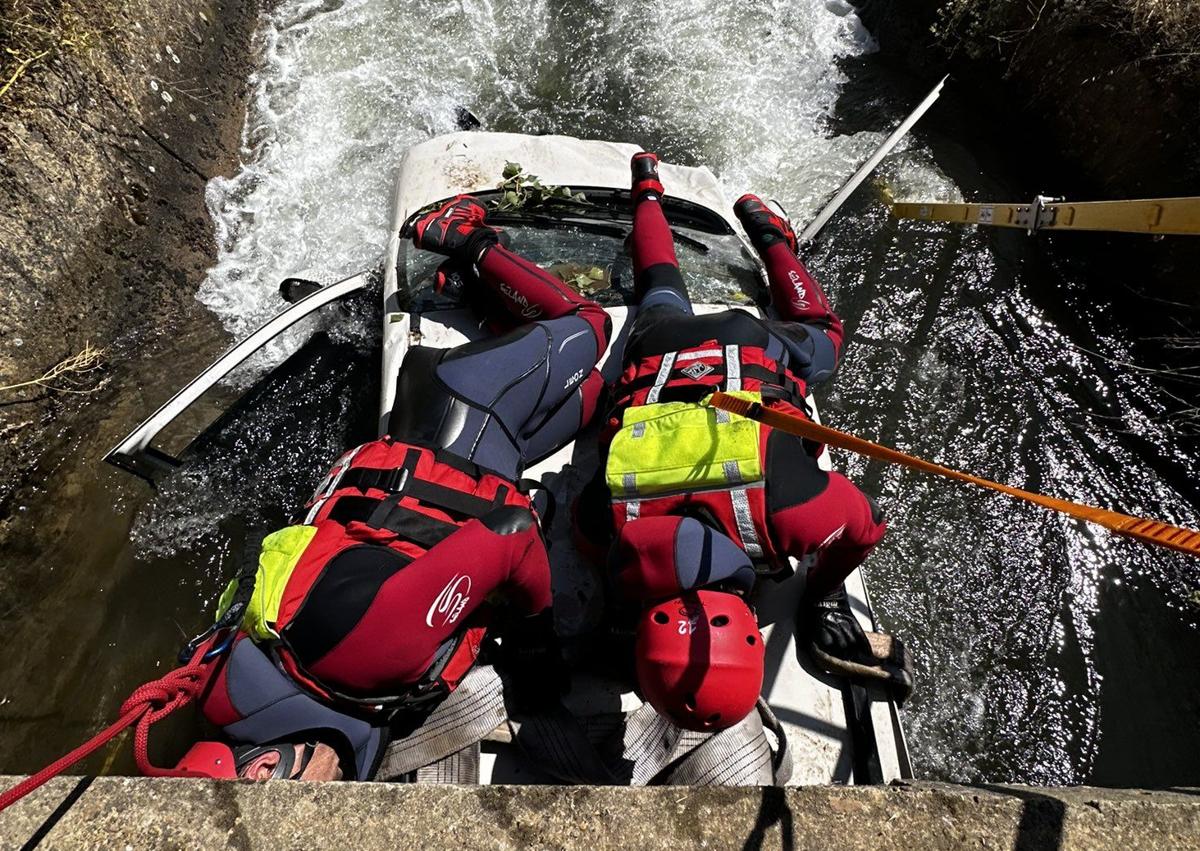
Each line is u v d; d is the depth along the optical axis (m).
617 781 1.95
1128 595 3.27
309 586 1.80
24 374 3.22
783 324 2.63
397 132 4.70
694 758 1.93
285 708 1.74
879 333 3.94
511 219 3.35
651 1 5.24
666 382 2.27
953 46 4.79
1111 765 2.93
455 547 1.86
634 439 2.04
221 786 1.45
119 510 3.25
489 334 2.90
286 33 5.06
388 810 1.43
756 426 1.96
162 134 4.09
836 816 1.42
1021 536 3.38
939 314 4.00
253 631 1.77
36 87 3.51
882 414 3.70
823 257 4.21
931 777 2.87
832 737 2.10
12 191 3.32
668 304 2.68
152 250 3.85
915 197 4.43
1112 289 3.95
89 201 3.60
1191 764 2.95
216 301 4.00
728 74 5.03
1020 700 3.04
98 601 3.07
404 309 3.01
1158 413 3.68
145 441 2.80
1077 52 4.14
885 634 2.26
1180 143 3.69
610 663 2.17
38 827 1.40
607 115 4.88
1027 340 3.92
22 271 3.28
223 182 4.36
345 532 1.91
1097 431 3.66
